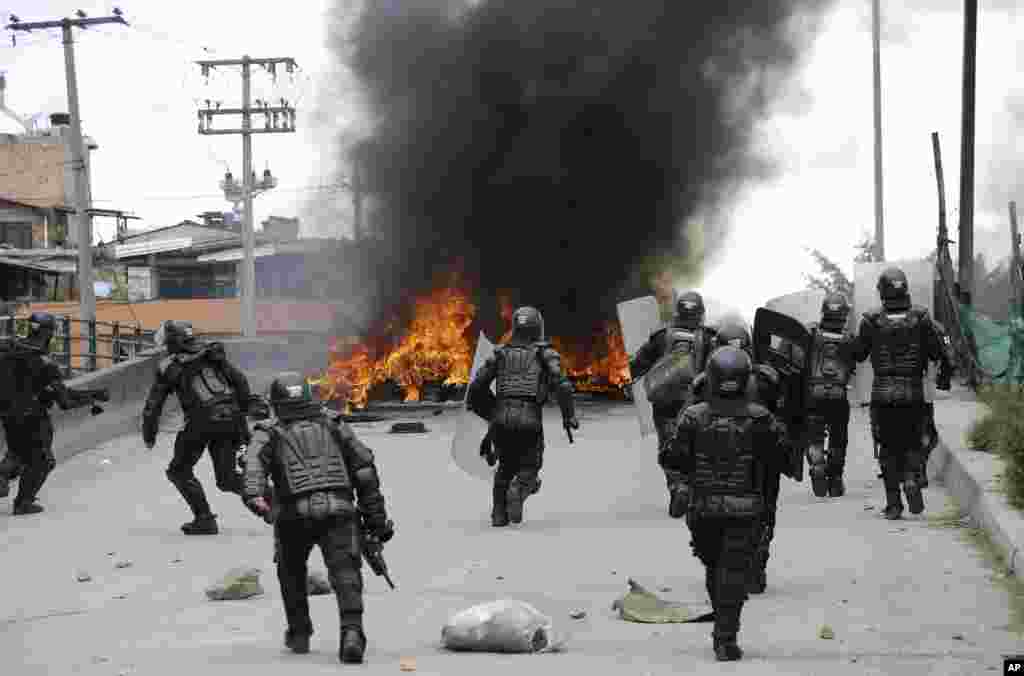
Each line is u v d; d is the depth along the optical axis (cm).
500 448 1519
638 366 1584
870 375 1722
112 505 1797
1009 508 1280
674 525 1473
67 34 4453
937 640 852
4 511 1741
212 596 1097
